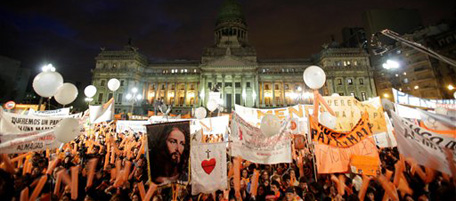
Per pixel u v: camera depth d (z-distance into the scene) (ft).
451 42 189.47
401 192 24.30
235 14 320.29
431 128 27.25
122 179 26.32
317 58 272.31
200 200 25.96
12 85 238.07
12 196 18.35
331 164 25.32
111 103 47.34
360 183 26.66
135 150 42.27
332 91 238.27
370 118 37.52
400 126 24.99
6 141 21.79
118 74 254.68
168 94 270.46
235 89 253.85
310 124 26.99
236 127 29.01
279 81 263.49
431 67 197.67
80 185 24.89
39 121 29.27
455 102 45.39
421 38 206.80
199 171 24.32
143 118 115.65
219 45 293.64
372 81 239.91
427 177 24.84
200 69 261.03
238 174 26.45
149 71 280.51
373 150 25.90
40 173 23.82
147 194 21.84
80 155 38.78
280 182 29.12
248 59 267.18
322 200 24.85
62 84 28.53
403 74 219.41
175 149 23.41
